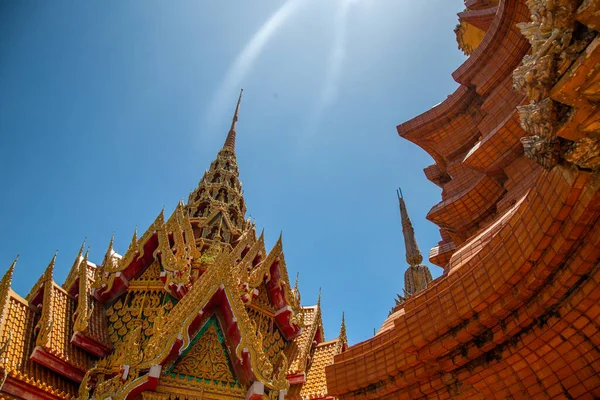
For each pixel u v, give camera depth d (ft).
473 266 25.07
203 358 62.39
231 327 65.16
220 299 68.33
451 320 24.57
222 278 68.49
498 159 36.37
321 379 77.41
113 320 74.69
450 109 46.39
